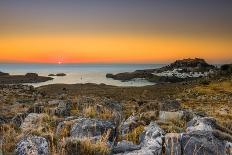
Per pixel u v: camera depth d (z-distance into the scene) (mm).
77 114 15719
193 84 130125
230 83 116312
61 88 126312
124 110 19328
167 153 8820
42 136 9680
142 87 139000
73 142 8578
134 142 10461
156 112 14062
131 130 11766
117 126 12359
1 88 64750
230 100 65062
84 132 10602
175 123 12852
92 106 16859
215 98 73938
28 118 13742
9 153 8477
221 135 9375
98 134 10656
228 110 36438
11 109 20344
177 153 8695
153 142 9156
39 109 16797
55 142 9367
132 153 8586
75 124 11164
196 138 8914
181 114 13656
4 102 31688
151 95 90812
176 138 8945
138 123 12227
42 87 132750
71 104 18406
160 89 120250
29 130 10672
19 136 9820
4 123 13422
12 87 69125
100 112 15789
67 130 11102
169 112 13844
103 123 11289
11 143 9273
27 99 36656
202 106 46750
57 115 15953
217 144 8852
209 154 8539
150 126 10914
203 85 120312
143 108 19156
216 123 11539
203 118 11680
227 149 8797
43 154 8109
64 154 8109
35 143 8602
